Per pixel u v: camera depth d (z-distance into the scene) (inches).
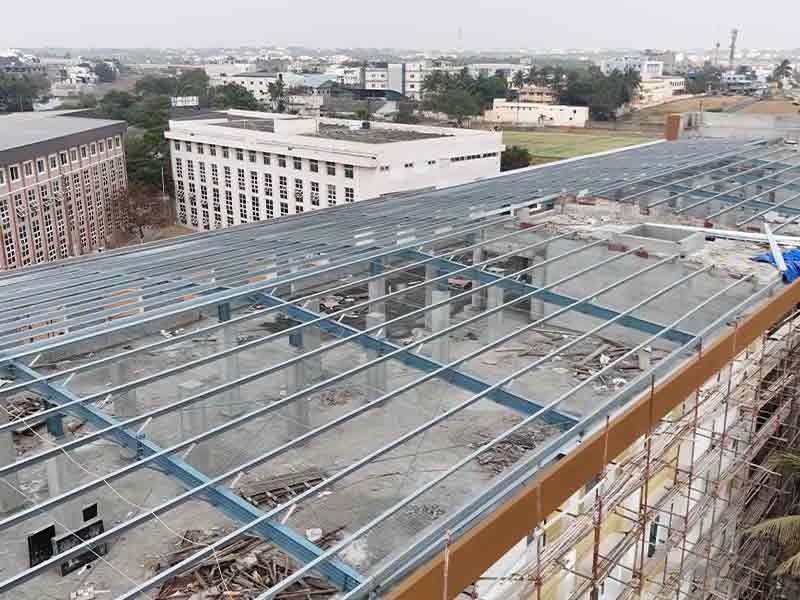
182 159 3110.2
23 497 548.4
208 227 3105.3
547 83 7313.0
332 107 7027.6
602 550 621.6
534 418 472.4
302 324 603.2
